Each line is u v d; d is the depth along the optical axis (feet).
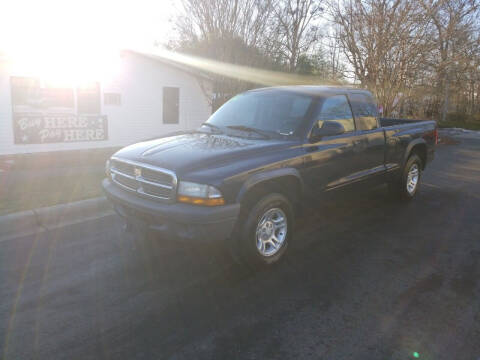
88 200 19.66
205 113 53.31
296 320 10.09
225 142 13.55
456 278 12.46
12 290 11.60
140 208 11.89
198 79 47.32
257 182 11.93
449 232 16.67
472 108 111.04
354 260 13.79
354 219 18.35
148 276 12.46
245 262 12.60
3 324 9.89
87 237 15.79
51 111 40.11
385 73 43.57
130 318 10.16
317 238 15.88
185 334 9.48
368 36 43.16
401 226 17.39
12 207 18.62
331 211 19.58
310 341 9.24
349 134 16.22
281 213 13.32
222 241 12.23
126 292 11.48
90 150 42.01
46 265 13.25
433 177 29.09
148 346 9.03
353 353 8.82
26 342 9.18
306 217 18.60
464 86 77.82
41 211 17.90
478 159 39.04
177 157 11.96
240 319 10.12
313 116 14.52
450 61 44.88
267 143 13.41
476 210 19.99
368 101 17.92
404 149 20.07
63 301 10.99
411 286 11.93
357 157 16.49
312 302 10.98
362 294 11.43
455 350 8.94
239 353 8.80
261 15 41.50
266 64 43.32
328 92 15.70
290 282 12.14
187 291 11.55
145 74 46.44
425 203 21.27
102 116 43.73
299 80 49.78
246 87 42.50
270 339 9.30
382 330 9.67
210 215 10.85
